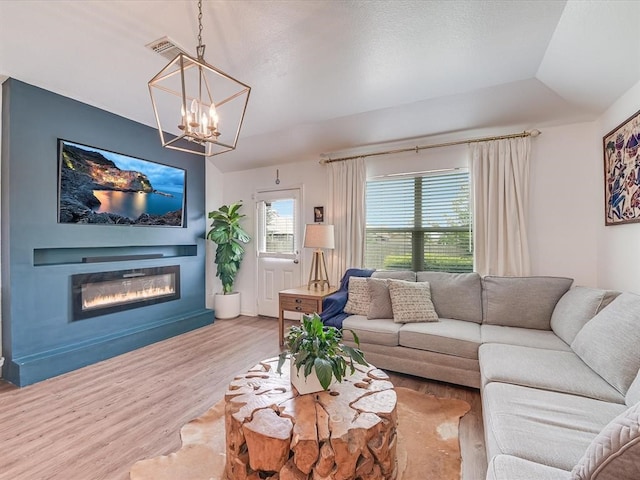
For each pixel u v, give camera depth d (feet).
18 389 8.05
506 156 10.11
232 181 16.33
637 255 7.08
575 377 5.37
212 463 5.43
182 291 13.48
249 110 10.76
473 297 9.37
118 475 5.18
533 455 3.56
